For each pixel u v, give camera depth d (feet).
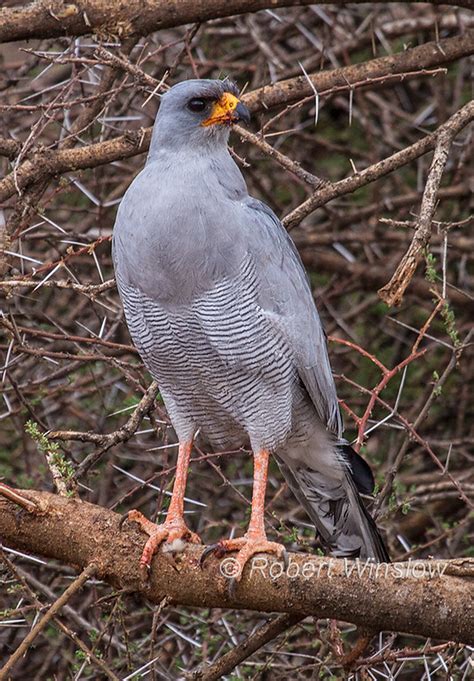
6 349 32.58
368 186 45.85
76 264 40.16
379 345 43.29
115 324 33.37
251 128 42.14
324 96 33.96
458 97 42.70
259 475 27.32
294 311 27.53
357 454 29.25
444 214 45.11
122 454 38.22
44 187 31.81
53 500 24.00
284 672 29.37
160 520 34.73
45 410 37.35
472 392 41.19
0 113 36.83
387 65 34.37
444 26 40.98
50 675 34.47
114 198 40.73
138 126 40.55
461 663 29.96
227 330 26.66
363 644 24.84
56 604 22.06
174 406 28.48
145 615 31.78
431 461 40.27
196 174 26.61
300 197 45.37
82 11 31.73
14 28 31.58
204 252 26.17
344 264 42.01
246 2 32.73
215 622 29.99
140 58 33.55
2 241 30.89
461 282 41.32
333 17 43.19
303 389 28.86
